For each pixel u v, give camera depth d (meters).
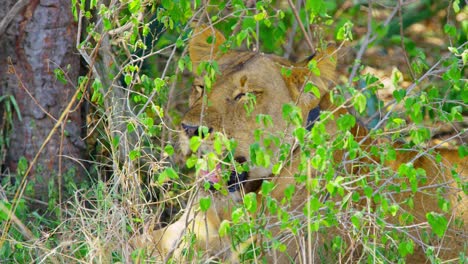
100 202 10.15
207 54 10.63
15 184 11.96
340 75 14.50
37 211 11.70
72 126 12.48
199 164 7.90
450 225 10.41
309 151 8.18
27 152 12.41
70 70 12.45
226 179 8.62
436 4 14.56
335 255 9.90
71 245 9.47
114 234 9.07
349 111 11.88
